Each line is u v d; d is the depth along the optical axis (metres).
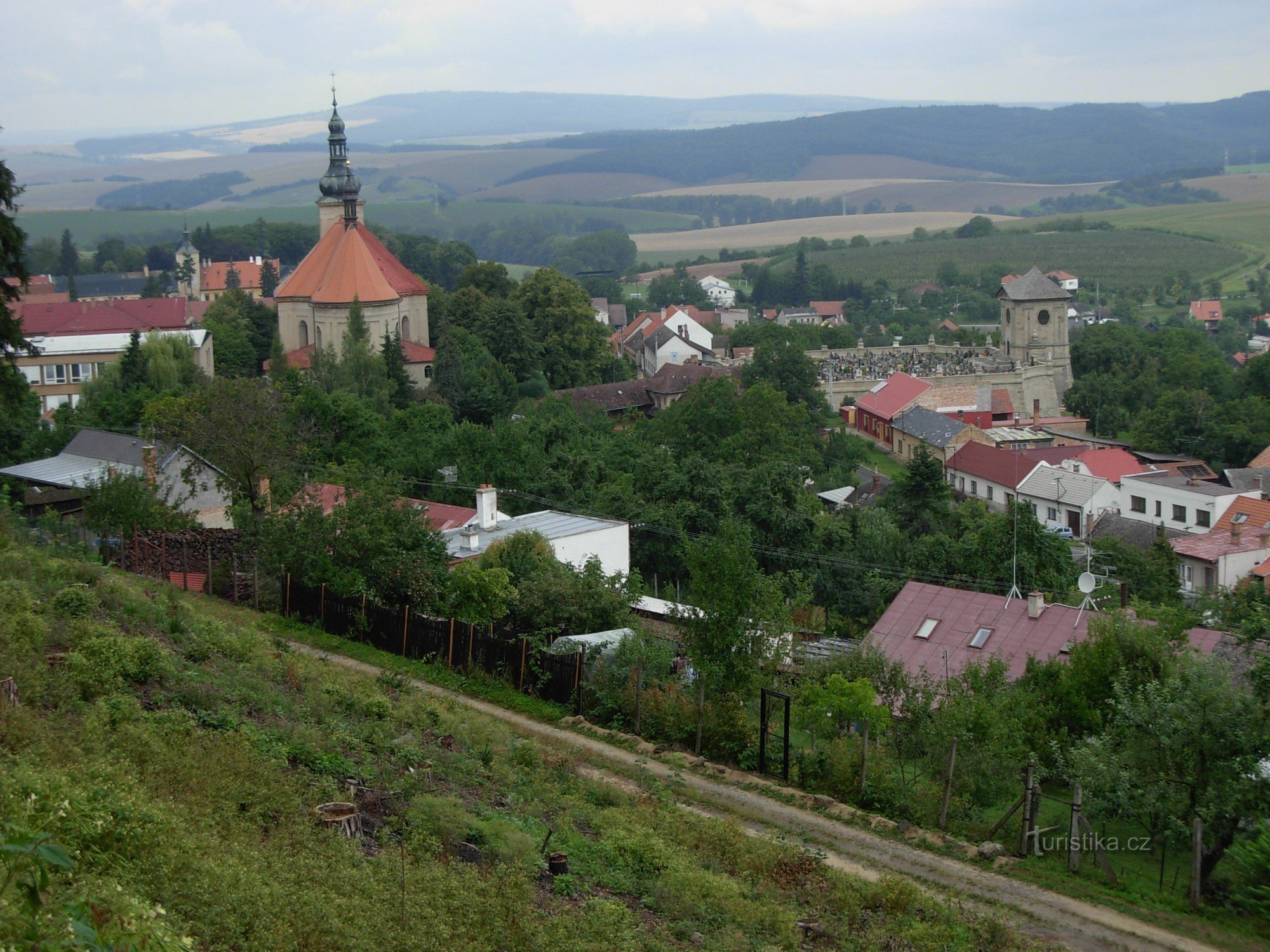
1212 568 67.94
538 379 131.88
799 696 31.36
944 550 61.38
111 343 125.75
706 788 27.86
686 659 36.00
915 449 74.38
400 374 106.56
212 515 57.75
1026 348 152.12
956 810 26.59
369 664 35.19
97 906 9.05
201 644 26.97
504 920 16.78
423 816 19.69
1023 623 42.34
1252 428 112.62
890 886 21.69
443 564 40.31
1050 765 29.75
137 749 18.66
